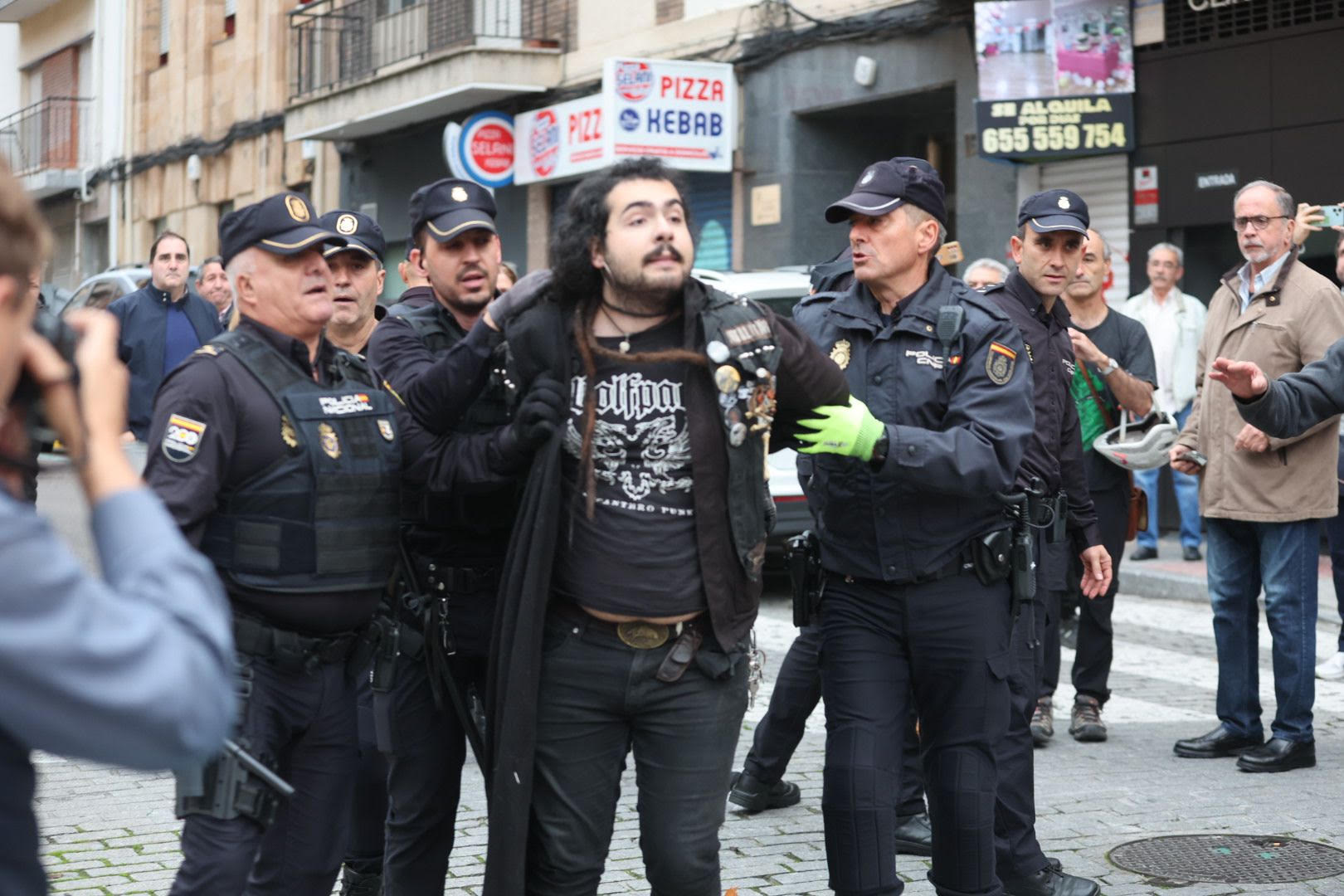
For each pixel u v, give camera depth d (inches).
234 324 135.9
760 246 619.5
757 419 126.1
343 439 130.6
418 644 149.2
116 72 1202.0
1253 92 458.0
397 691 150.9
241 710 123.2
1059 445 202.5
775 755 215.8
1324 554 444.8
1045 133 490.9
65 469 68.1
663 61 612.1
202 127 1071.6
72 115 1263.5
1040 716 259.6
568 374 127.5
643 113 612.4
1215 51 465.7
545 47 721.6
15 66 1387.8
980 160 531.2
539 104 722.8
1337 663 311.3
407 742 151.5
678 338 127.6
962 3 522.0
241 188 1029.2
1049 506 193.2
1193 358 441.1
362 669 135.1
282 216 130.4
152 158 1139.3
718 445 125.6
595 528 126.0
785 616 375.9
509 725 126.0
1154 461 249.6
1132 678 314.2
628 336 127.5
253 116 1008.9
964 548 151.0
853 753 149.8
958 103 533.6
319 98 844.0
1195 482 446.9
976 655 150.9
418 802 152.7
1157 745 258.2
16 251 62.1
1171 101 477.7
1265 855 197.9
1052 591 239.9
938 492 143.5
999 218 527.5
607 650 126.8
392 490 134.3
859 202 153.7
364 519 131.5
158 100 1149.7
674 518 125.9
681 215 125.7
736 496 126.0
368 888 169.5
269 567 127.0
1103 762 246.5
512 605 127.2
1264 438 236.2
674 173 127.0
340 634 132.0
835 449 138.6
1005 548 151.3
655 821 129.0
